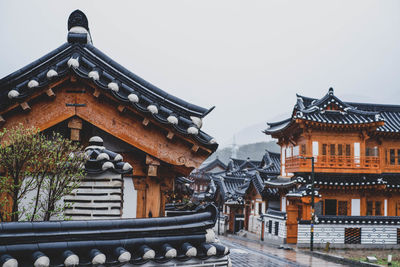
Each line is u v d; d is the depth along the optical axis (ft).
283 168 144.56
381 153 132.98
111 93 21.54
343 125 119.14
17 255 14.21
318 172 119.24
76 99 22.36
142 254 16.48
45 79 21.75
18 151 20.38
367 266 79.66
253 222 159.63
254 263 79.77
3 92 21.98
